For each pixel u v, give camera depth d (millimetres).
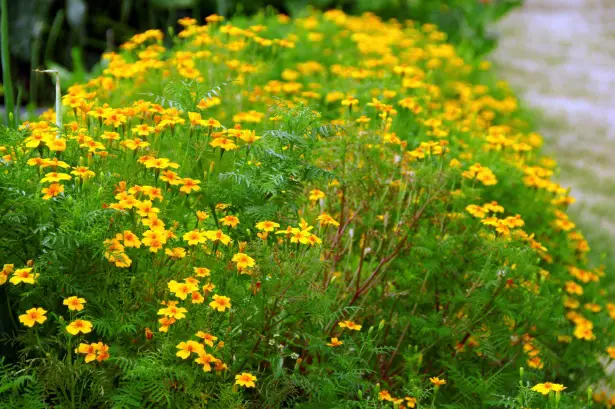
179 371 2170
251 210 2572
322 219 2686
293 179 2746
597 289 4102
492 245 2996
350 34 6812
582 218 5992
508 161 4074
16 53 7230
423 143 3420
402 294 3090
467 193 3354
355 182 3217
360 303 3092
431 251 3027
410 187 3268
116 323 2268
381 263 3070
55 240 2209
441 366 2994
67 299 2191
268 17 7004
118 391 2229
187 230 2730
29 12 7281
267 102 4367
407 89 4871
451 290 3102
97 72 5789
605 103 9828
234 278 2473
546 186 3932
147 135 2812
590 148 7930
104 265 2363
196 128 2832
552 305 3279
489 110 6488
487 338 2990
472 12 10211
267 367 2629
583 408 2697
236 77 4438
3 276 2184
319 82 5363
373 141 3338
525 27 14922
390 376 2996
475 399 2812
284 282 2465
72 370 2154
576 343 3416
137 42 4645
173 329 2330
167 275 2436
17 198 2295
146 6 8102
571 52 12867
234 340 2463
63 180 2543
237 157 2889
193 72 3945
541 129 8352
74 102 2852
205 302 2379
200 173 2814
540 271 3381
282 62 5594
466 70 7109
